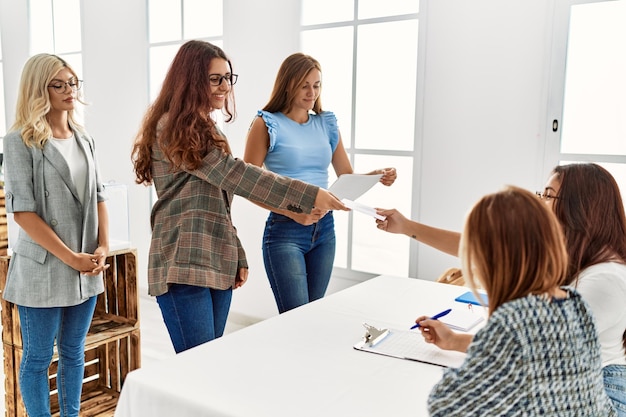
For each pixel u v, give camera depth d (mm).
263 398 1250
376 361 1467
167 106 1892
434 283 2289
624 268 1322
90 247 2281
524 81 2756
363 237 3402
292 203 1919
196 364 1433
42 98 2111
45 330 2199
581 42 2656
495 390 896
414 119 3133
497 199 963
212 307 1970
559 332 923
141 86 4320
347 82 3383
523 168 2803
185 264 1868
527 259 929
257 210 3732
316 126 2629
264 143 2453
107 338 2594
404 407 1219
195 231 1882
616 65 2596
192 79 1852
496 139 2857
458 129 2959
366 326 1654
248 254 3828
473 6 2852
